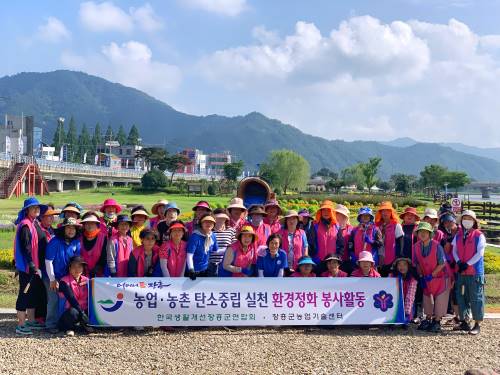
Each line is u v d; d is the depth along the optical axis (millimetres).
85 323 9281
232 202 10977
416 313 10508
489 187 177750
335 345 8766
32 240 9352
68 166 87750
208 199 67625
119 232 9758
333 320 9797
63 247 9430
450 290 10094
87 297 9414
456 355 8359
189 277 9555
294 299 9750
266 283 9734
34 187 62031
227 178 114750
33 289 9359
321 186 165875
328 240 10672
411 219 10625
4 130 90625
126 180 107875
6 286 13289
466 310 9898
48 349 8273
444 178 125562
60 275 9422
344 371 7516
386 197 56750
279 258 9906
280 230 10633
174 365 7625
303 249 10414
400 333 9680
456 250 9914
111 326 9320
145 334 9234
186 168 160500
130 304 9383
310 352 8344
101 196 68188
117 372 7312
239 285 9656
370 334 9562
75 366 7523
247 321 9602
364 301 9938
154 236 9727
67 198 58188
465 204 46812
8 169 58688
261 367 7605
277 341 8938
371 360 8016
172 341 8805
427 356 8281
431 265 9836
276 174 99750
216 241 10055
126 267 9734
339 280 9930
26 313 9602
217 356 8055
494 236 28125
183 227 9742
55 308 9508
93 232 9727
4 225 24250
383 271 10484
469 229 9875
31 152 93312
